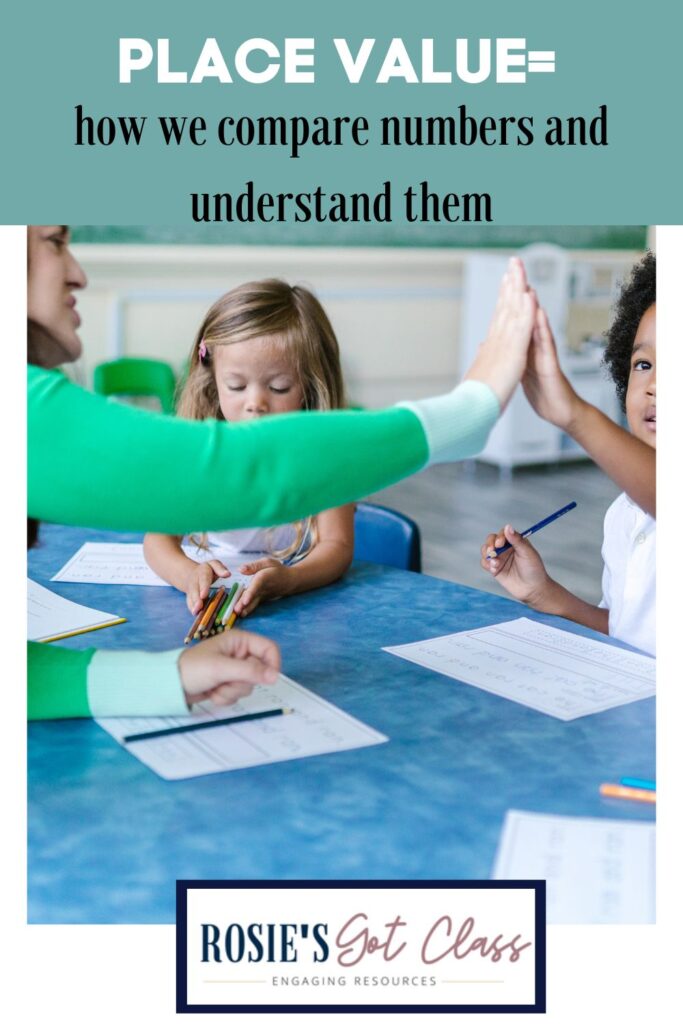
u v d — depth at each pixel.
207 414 1.63
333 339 1.64
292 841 0.77
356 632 1.21
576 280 5.72
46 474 0.83
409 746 0.92
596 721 0.97
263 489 0.84
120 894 0.71
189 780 0.86
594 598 3.37
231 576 1.42
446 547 3.95
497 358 0.97
